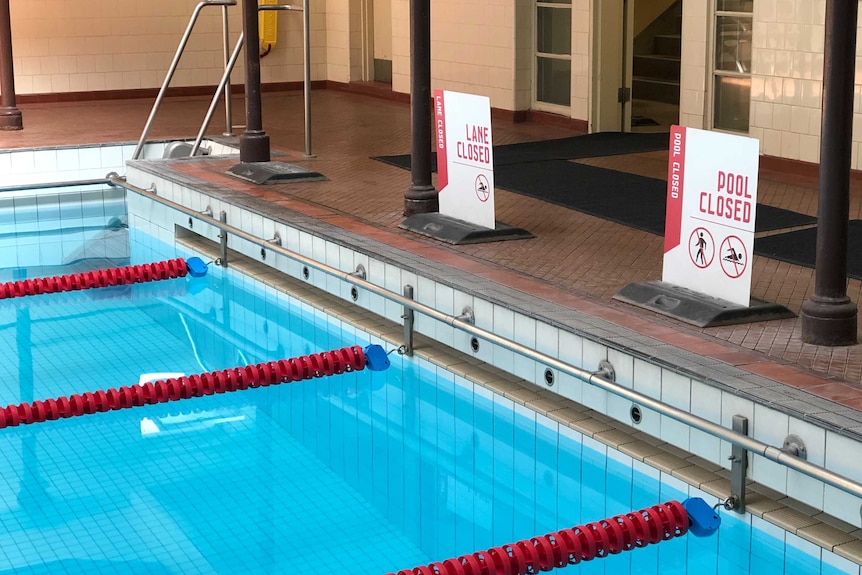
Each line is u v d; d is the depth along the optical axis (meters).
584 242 6.27
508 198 7.52
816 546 3.77
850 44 4.25
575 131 10.79
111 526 4.21
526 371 5.12
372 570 3.87
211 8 13.88
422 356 5.78
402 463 4.80
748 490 4.18
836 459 3.64
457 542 4.07
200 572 3.85
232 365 5.93
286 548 4.03
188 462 4.81
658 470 4.41
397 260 5.87
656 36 12.56
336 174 8.52
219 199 7.67
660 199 7.38
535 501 4.41
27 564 3.91
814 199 7.41
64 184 9.95
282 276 7.38
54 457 4.88
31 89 13.23
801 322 4.64
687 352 4.38
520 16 11.19
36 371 5.86
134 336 6.46
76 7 13.26
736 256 4.74
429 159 6.90
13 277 7.55
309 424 5.23
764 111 8.66
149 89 13.80
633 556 3.96
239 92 14.28
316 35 14.55
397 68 13.23
